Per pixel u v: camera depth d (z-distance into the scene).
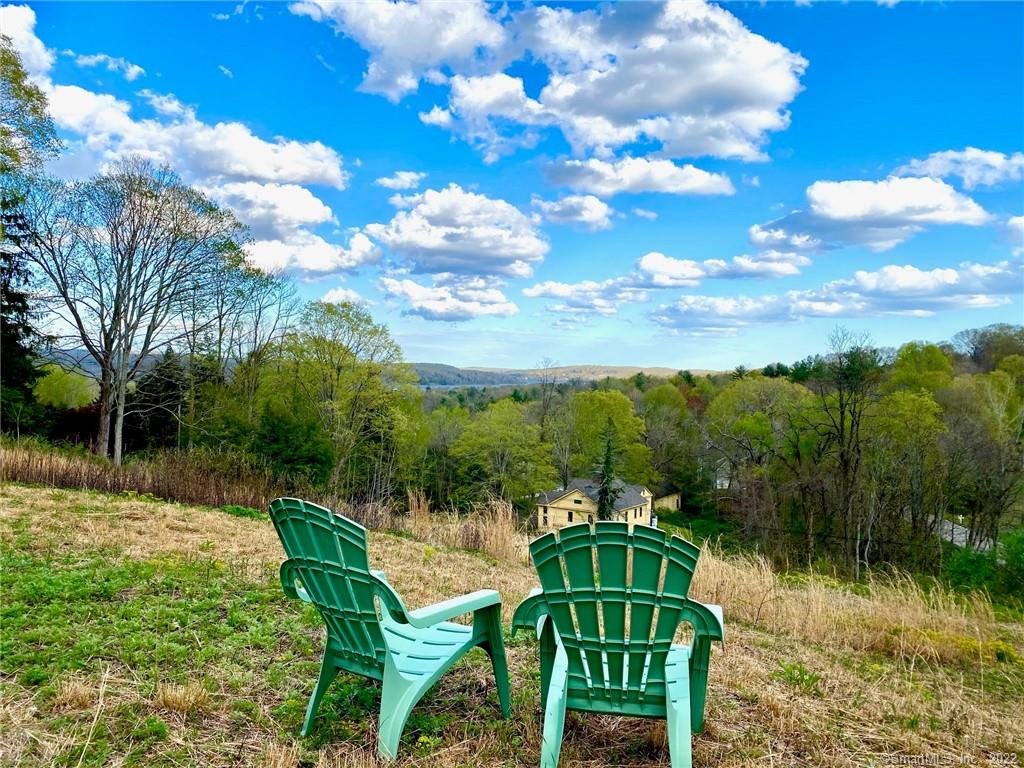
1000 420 30.67
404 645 3.20
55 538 6.44
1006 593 16.91
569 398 50.34
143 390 29.06
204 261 25.06
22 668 3.44
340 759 2.76
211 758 2.77
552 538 2.65
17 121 19.25
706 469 46.34
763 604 6.32
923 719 3.71
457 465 43.34
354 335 32.91
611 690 2.75
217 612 4.61
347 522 2.71
